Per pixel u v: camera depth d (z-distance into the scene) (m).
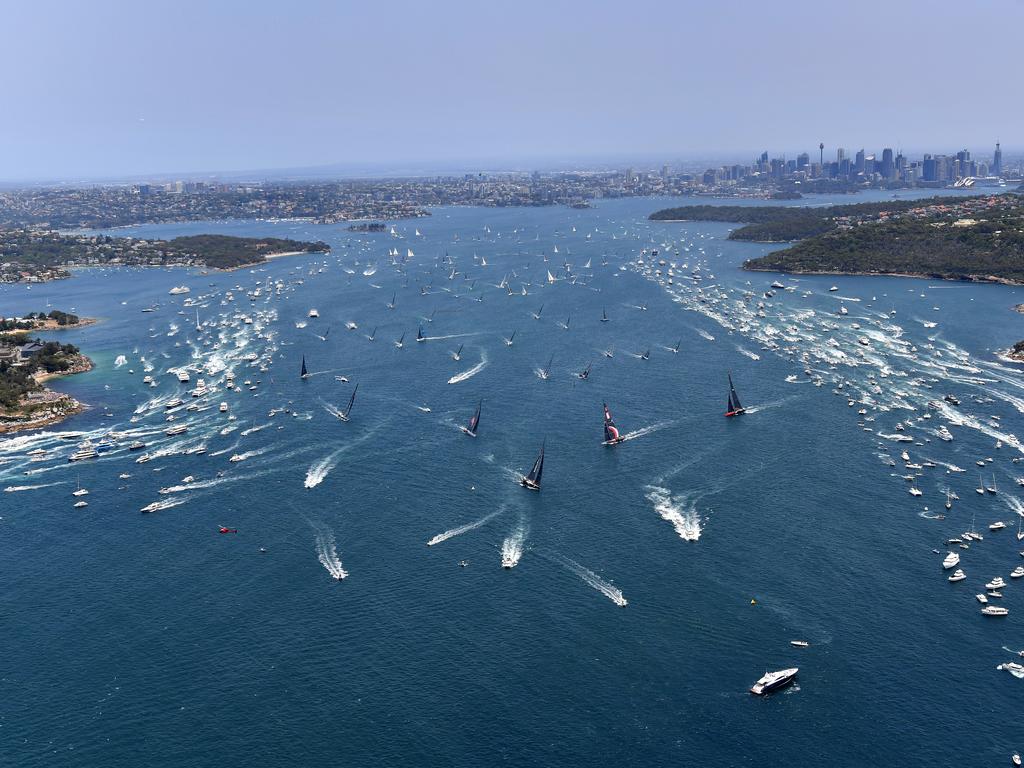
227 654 177.75
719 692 163.38
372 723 157.38
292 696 164.88
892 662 170.50
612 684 166.12
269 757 150.25
